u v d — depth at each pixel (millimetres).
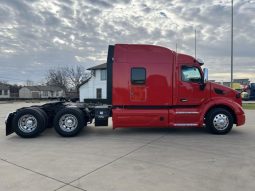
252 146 7535
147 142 8180
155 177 5043
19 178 5047
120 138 8875
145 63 9312
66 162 6074
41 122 9164
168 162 6004
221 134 9414
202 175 5137
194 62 9438
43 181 4879
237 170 5418
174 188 4516
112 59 9430
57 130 9188
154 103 9336
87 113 9812
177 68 9375
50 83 97625
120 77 9305
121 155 6633
